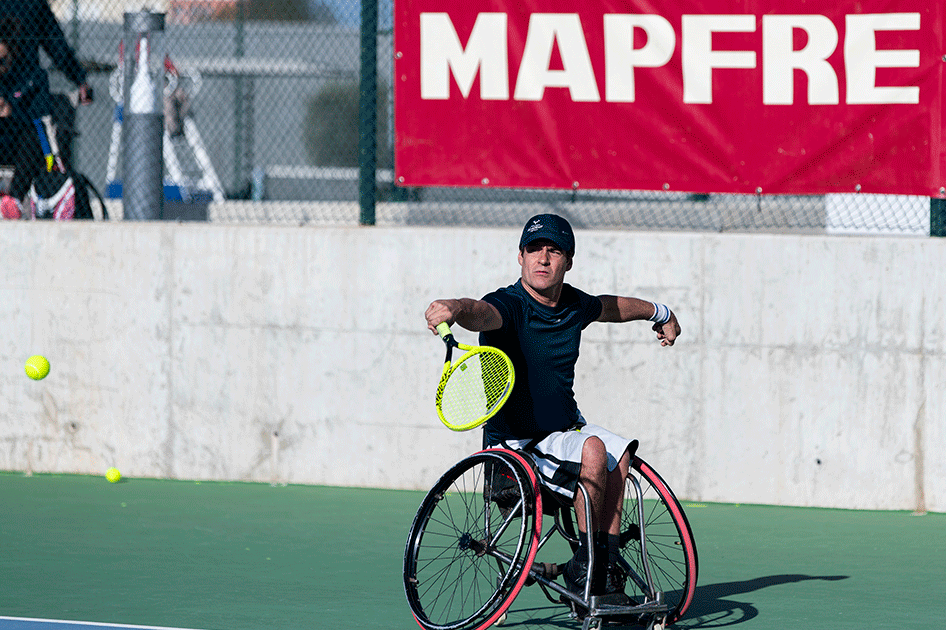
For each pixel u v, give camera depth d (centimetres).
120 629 1582
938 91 2288
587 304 1594
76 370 2598
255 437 2533
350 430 2494
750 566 1944
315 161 3891
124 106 2734
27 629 1577
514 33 2420
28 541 2081
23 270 2606
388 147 2733
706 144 2373
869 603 1730
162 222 2572
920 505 2306
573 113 2417
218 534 2136
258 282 2506
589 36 2395
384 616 1661
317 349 2494
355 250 2466
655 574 1895
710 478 2367
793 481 2341
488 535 1562
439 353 2445
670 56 2370
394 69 2462
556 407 1573
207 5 3622
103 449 2598
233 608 1694
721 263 2341
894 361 2297
